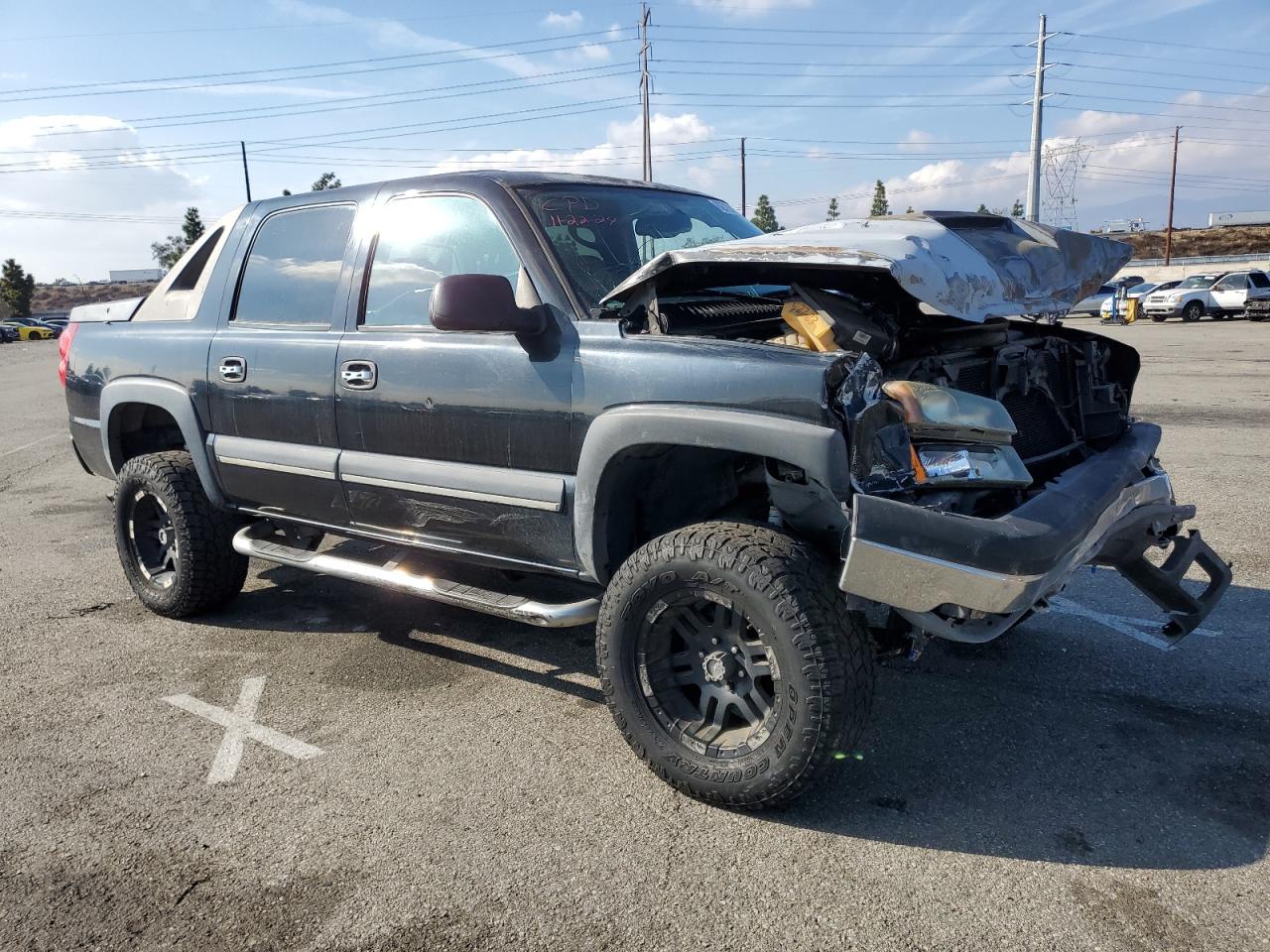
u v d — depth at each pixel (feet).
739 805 8.93
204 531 14.05
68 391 15.92
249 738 10.77
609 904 7.70
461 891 7.91
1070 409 11.29
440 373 10.62
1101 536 9.36
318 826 8.92
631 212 11.76
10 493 25.93
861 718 8.46
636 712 9.34
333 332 11.94
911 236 9.04
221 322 13.47
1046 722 10.80
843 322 8.75
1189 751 10.07
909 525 7.85
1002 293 9.31
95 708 11.62
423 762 10.14
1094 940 7.15
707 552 8.59
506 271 10.53
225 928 7.50
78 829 8.93
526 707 11.48
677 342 9.05
